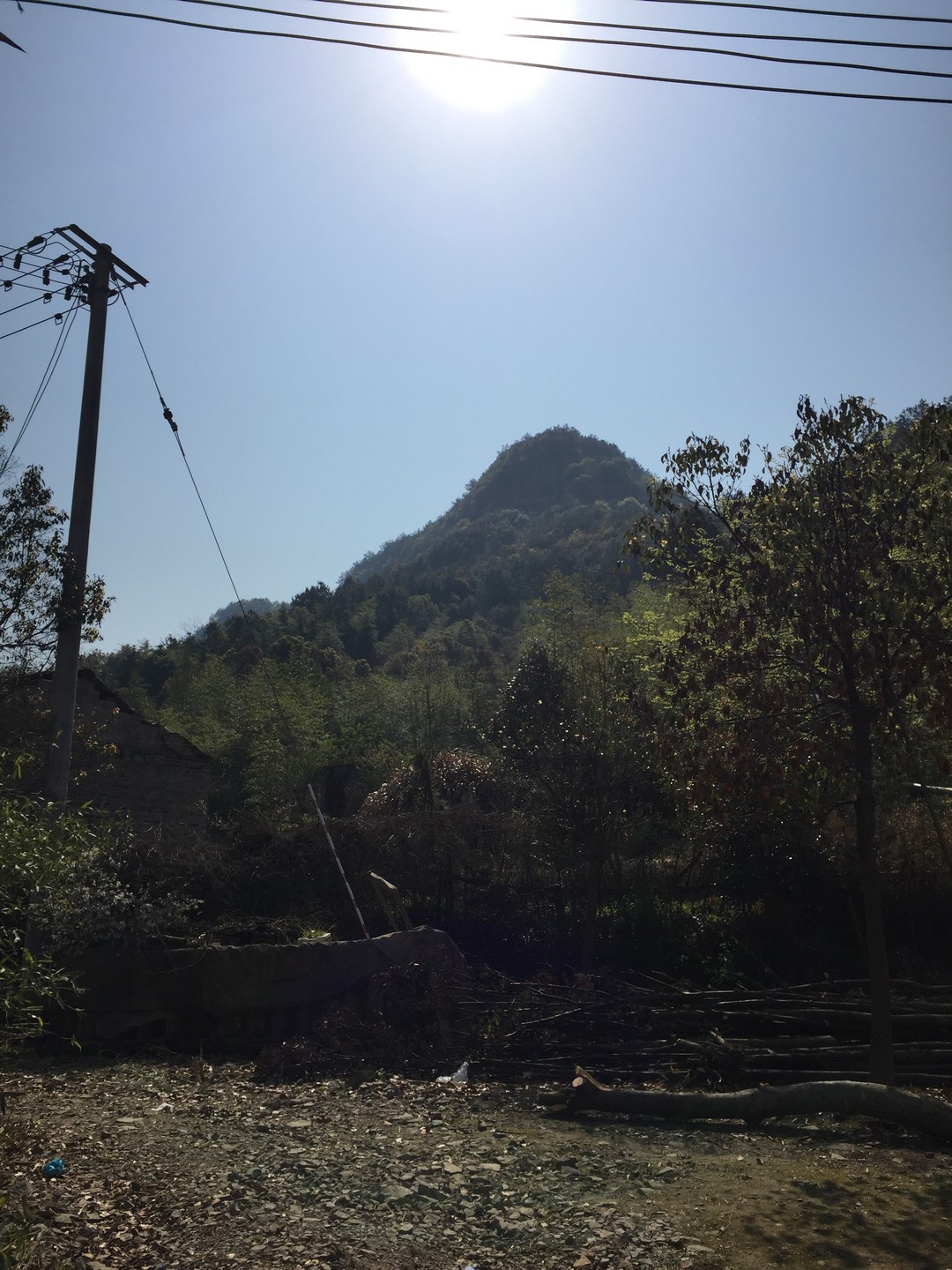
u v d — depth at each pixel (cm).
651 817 1449
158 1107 815
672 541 938
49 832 604
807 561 839
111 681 7138
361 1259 510
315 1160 666
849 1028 1010
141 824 1778
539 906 1423
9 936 625
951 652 773
